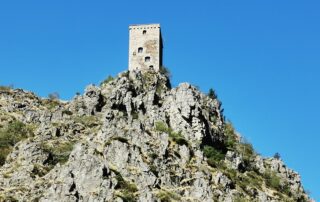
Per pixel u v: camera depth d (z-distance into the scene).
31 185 170.00
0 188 171.12
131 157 173.50
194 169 178.75
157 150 179.38
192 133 196.50
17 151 186.62
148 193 161.75
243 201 172.38
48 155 183.75
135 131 183.50
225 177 178.12
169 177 172.12
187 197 168.12
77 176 164.50
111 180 163.00
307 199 198.75
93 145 177.88
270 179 197.12
